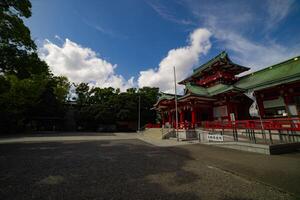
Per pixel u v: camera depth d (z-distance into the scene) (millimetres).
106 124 52500
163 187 5695
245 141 13156
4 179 6480
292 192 5066
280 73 19453
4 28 12922
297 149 11750
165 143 18344
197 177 6758
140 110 52812
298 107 15867
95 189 5512
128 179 6508
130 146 16047
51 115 45094
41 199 4777
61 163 9047
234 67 27094
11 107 33656
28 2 13867
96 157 10672
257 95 19609
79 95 60562
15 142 18672
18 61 14023
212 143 15641
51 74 44219
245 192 5250
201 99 23766
